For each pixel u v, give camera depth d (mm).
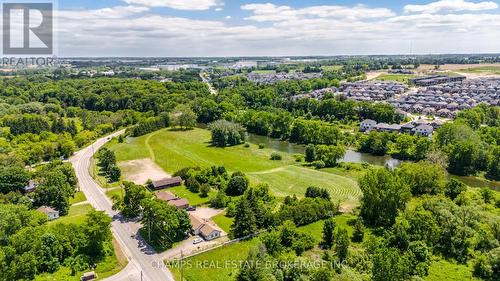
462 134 181375
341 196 137250
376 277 82750
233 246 103125
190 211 126500
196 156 189875
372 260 90688
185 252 100500
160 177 160875
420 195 134000
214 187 147875
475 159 164375
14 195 126562
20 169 141375
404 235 97938
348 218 119188
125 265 95125
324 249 101688
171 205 114250
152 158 187625
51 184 130250
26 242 90062
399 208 115812
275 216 111000
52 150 184875
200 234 109750
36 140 199500
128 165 177375
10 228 98312
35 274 89188
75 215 123438
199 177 150375
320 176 158875
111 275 91000
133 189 122875
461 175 164625
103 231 99000
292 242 102000
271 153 194625
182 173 157000
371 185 115750
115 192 144000
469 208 104625
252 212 110312
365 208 118062
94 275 89438
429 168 138000
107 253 99062
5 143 187000
